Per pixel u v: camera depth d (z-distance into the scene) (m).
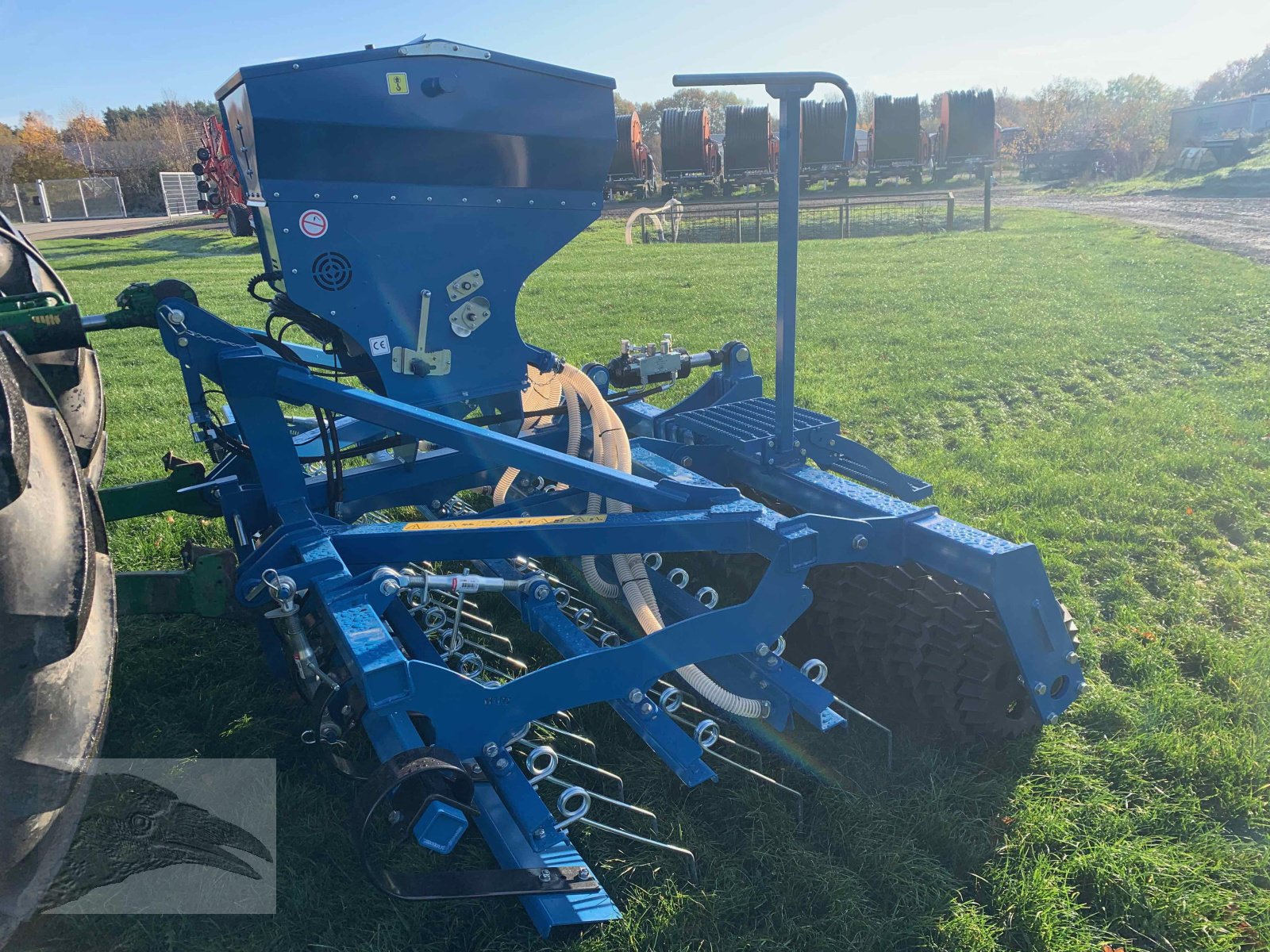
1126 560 4.88
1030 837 2.92
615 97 3.74
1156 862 2.79
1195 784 3.18
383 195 3.36
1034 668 3.14
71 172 51.94
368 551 2.97
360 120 3.20
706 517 3.09
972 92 42.41
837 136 38.75
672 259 22.23
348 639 2.42
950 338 10.79
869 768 3.25
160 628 4.25
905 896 2.71
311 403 3.16
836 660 3.67
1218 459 6.20
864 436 7.26
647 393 4.67
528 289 16.81
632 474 3.57
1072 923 2.63
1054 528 5.27
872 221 30.95
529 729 3.35
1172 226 22.73
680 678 3.73
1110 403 7.82
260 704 3.68
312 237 3.29
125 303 3.11
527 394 4.36
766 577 2.96
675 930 2.58
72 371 3.65
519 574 3.88
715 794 3.17
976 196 38.59
